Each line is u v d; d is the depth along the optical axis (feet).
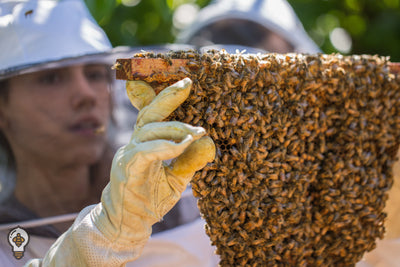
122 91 4.23
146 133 2.63
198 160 2.70
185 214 4.17
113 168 2.67
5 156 3.92
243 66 2.81
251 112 2.83
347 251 3.11
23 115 3.90
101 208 2.73
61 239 2.77
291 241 2.99
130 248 2.72
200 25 5.92
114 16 6.85
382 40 7.30
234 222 2.91
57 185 3.92
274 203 2.92
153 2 6.79
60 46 3.92
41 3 4.07
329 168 3.02
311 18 7.68
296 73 2.90
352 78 3.00
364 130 3.04
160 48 4.02
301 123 2.94
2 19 3.92
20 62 3.83
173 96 2.66
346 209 3.03
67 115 3.95
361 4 7.68
